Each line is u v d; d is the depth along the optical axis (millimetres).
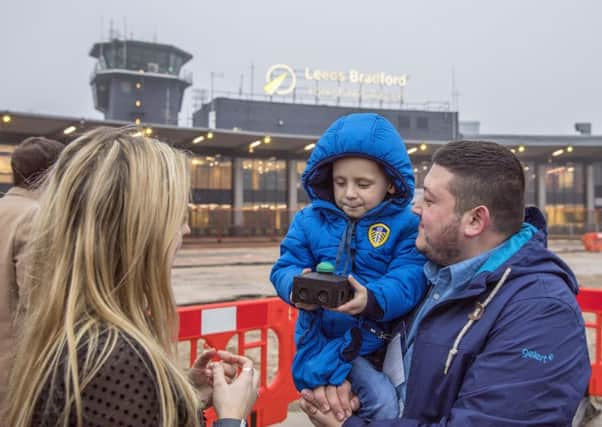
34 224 1195
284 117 52969
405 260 1771
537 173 40469
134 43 69750
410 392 1524
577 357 1315
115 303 1114
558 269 1441
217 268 18703
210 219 34000
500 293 1431
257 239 34031
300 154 37688
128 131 1284
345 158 1817
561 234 39750
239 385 1405
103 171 1146
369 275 1804
